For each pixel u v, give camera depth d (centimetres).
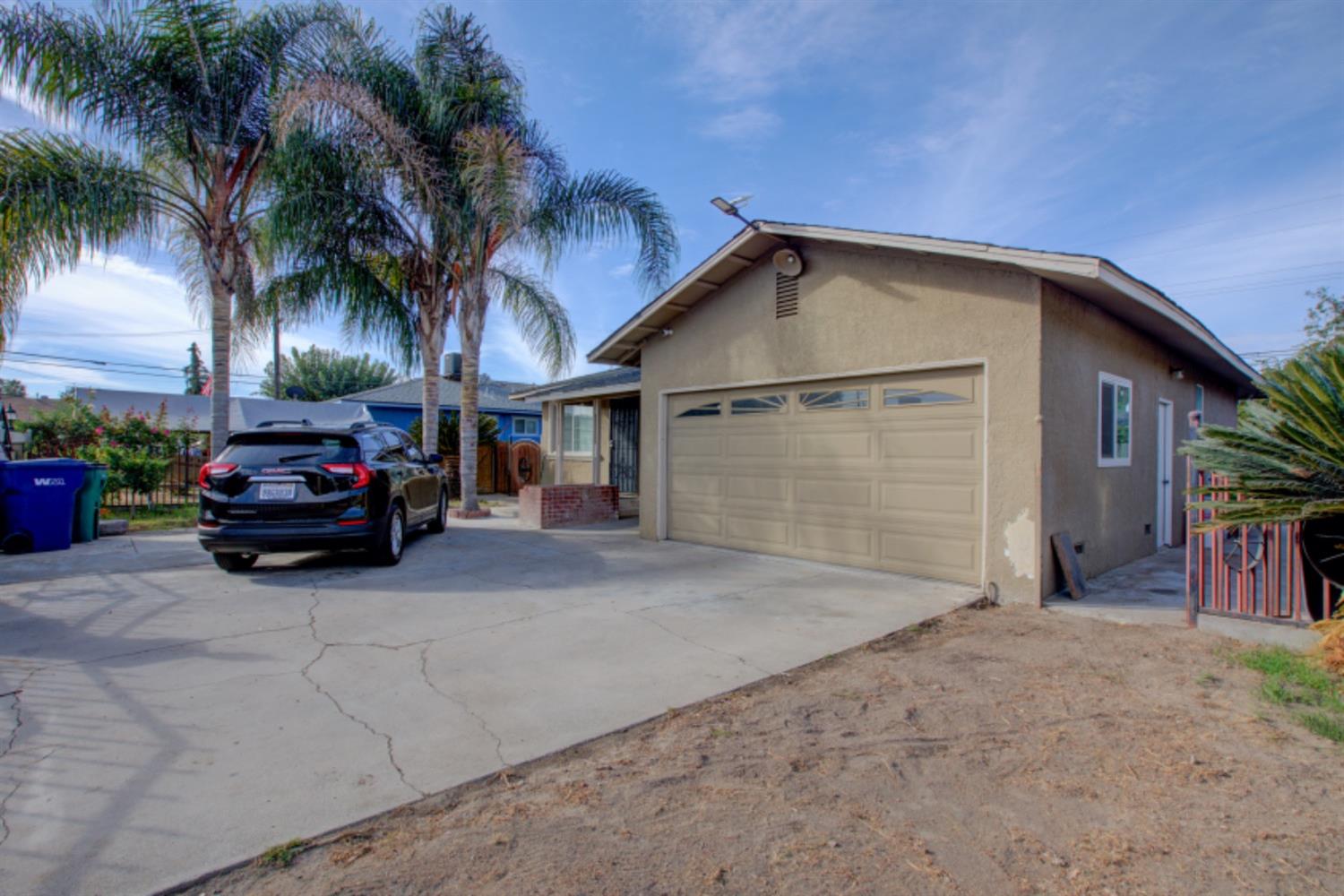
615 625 549
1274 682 414
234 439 729
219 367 1087
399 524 822
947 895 229
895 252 719
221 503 689
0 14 903
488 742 341
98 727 350
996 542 643
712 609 601
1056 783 304
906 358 711
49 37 925
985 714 380
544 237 1212
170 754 322
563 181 1221
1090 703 394
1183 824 271
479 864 244
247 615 566
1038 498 616
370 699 393
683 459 983
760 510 876
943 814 279
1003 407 639
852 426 774
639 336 1017
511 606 607
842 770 317
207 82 1022
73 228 905
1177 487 1006
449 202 1162
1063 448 660
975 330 659
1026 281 625
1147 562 836
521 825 269
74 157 926
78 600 608
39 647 476
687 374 958
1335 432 444
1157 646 500
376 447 803
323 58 1109
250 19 1056
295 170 1048
